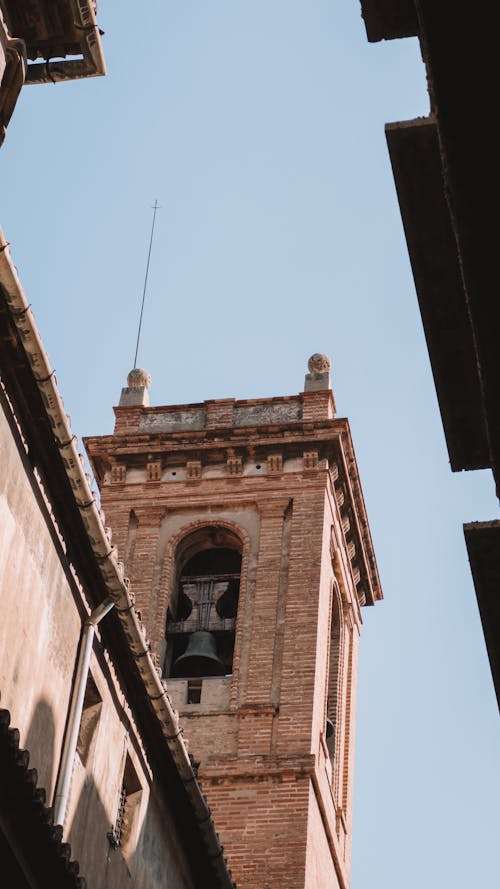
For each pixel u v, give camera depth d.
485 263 7.11
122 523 47.88
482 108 6.77
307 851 39.44
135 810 23.36
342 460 48.31
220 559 48.38
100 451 49.38
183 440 48.94
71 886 17.77
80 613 21.66
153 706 23.47
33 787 16.83
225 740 41.84
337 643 48.03
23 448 19.78
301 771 40.84
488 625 8.40
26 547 19.81
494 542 8.26
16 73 16.97
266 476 48.00
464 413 9.09
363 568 50.88
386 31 9.00
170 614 46.03
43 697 20.20
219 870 25.81
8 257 17.89
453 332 8.72
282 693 42.72
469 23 6.62
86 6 17.42
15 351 18.86
